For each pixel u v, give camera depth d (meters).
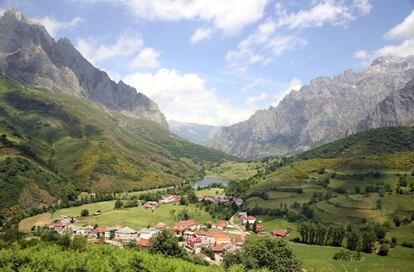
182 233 186.75
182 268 76.62
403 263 140.25
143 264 78.62
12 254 75.75
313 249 164.00
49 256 75.94
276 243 103.19
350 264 138.50
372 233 164.50
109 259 81.81
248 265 97.12
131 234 179.25
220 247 165.12
